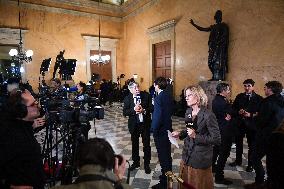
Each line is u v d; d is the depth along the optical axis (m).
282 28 6.77
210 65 8.56
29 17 14.04
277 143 1.61
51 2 14.60
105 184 1.05
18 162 1.81
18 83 4.19
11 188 1.79
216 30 8.32
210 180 2.47
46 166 3.77
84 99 4.25
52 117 3.51
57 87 8.20
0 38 13.25
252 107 4.26
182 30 11.22
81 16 15.62
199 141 2.37
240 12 8.15
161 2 12.77
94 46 16.14
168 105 3.57
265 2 7.25
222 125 3.73
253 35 7.69
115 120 9.61
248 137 4.36
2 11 13.29
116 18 16.77
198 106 2.56
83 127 3.22
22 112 1.91
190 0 10.63
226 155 3.79
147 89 14.38
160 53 13.31
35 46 14.30
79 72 15.70
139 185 3.86
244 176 4.13
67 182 2.80
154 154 5.42
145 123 4.38
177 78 11.72
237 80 8.35
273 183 1.61
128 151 5.65
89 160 1.09
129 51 16.36
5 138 1.80
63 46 15.12
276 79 6.96
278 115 3.23
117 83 16.03
